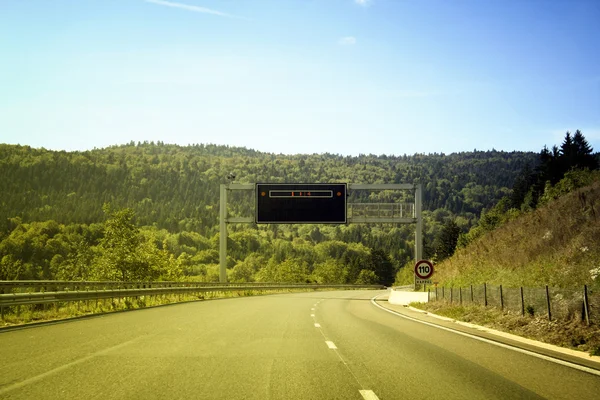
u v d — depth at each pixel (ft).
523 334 53.31
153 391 26.78
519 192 403.54
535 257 116.26
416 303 112.78
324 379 30.19
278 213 160.56
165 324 62.34
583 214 115.96
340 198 160.25
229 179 168.55
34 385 27.94
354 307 110.83
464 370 33.19
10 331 53.83
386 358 38.09
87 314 77.10
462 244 356.79
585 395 26.30
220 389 27.37
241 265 548.31
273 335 52.54
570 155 304.30
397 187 163.12
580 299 50.39
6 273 317.01
